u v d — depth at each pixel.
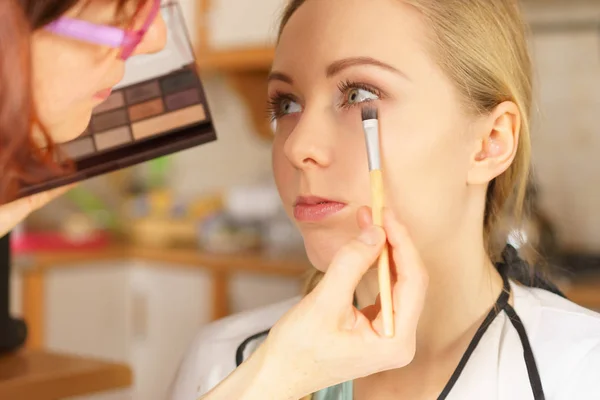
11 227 0.50
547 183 2.05
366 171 0.61
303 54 0.64
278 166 0.68
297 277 1.95
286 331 0.54
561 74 2.03
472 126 0.64
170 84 0.55
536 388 0.62
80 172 0.52
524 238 0.79
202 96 0.56
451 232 0.64
